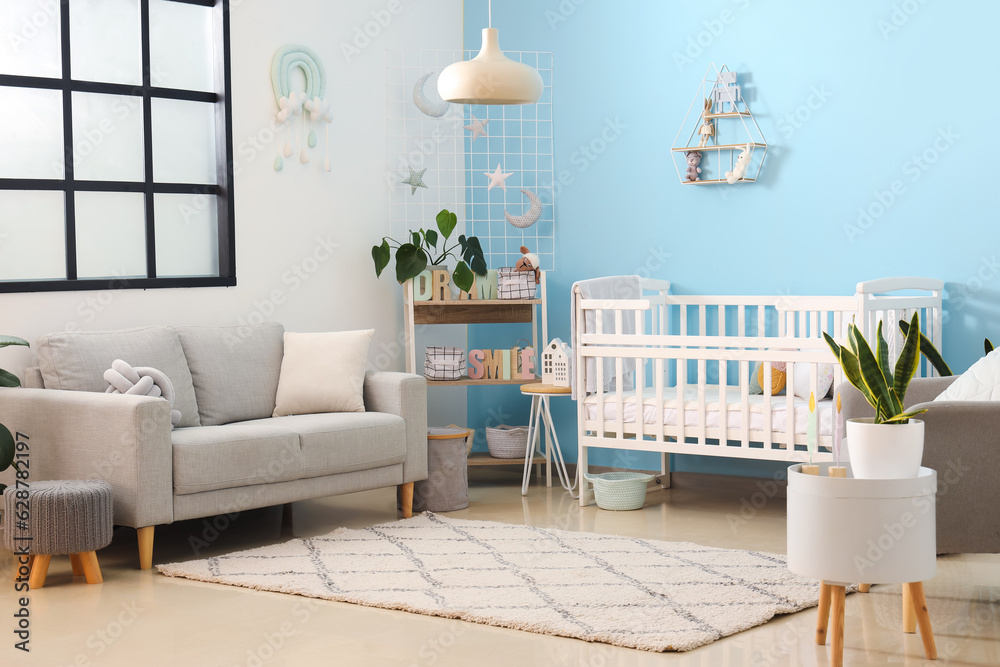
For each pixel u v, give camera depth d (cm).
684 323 497
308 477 396
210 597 320
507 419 563
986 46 420
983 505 285
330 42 510
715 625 282
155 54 460
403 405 434
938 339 426
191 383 422
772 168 474
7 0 411
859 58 450
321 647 272
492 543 383
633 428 451
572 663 259
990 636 274
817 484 249
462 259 567
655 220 510
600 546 376
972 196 425
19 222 420
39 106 423
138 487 346
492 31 389
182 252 471
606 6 521
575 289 459
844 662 256
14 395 379
